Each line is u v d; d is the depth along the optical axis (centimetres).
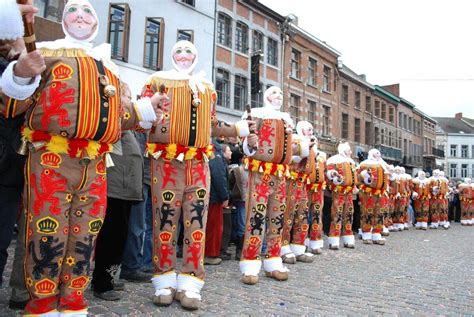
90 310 360
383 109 3491
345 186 858
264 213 512
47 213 274
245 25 2047
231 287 479
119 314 354
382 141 3406
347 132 2898
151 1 1561
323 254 791
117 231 395
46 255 274
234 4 1981
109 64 307
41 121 274
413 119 4100
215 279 520
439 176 1636
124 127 336
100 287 397
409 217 1666
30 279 277
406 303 445
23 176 311
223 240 674
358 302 437
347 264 684
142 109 333
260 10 2127
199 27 1772
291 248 700
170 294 387
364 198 1007
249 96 2038
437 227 1652
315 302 429
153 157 393
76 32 304
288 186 654
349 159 875
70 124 275
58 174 277
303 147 597
